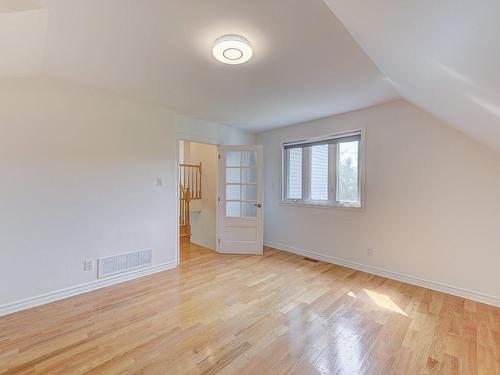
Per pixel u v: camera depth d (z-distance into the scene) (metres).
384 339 1.85
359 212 3.34
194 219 5.02
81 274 2.64
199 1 1.36
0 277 2.18
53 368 1.55
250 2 1.37
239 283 2.89
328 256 3.71
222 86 2.58
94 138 2.73
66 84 2.53
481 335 1.90
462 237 2.56
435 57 1.17
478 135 2.17
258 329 1.97
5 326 2.01
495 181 2.38
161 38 1.74
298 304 2.38
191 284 2.87
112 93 2.81
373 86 2.55
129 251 3.02
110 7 1.41
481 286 2.45
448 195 2.63
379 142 3.14
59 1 1.34
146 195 3.19
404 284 2.87
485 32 0.74
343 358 1.66
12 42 1.66
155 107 3.27
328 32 1.65
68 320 2.10
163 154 3.37
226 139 4.30
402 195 2.95
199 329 1.97
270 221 4.62
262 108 3.30
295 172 4.25
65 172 2.54
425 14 0.84
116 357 1.65
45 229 2.41
